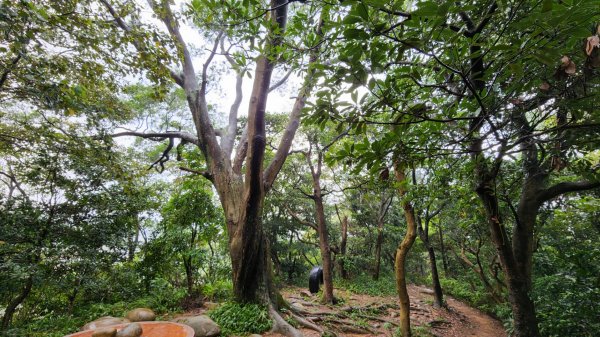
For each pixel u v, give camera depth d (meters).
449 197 4.50
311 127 10.29
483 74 1.27
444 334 8.39
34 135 5.27
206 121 8.66
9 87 3.66
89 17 3.38
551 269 6.09
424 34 1.01
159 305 7.81
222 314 6.85
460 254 13.13
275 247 15.64
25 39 2.99
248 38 1.94
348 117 1.47
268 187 8.17
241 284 7.34
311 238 17.62
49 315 6.78
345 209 17.28
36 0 2.93
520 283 3.83
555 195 4.05
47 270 6.05
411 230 6.25
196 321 6.18
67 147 5.53
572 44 1.03
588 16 0.85
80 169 6.67
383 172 1.69
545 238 7.19
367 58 1.13
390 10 0.98
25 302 7.04
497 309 9.16
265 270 7.92
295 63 1.87
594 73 1.35
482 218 6.32
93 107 4.99
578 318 3.93
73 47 3.50
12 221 5.88
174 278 10.13
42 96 3.35
